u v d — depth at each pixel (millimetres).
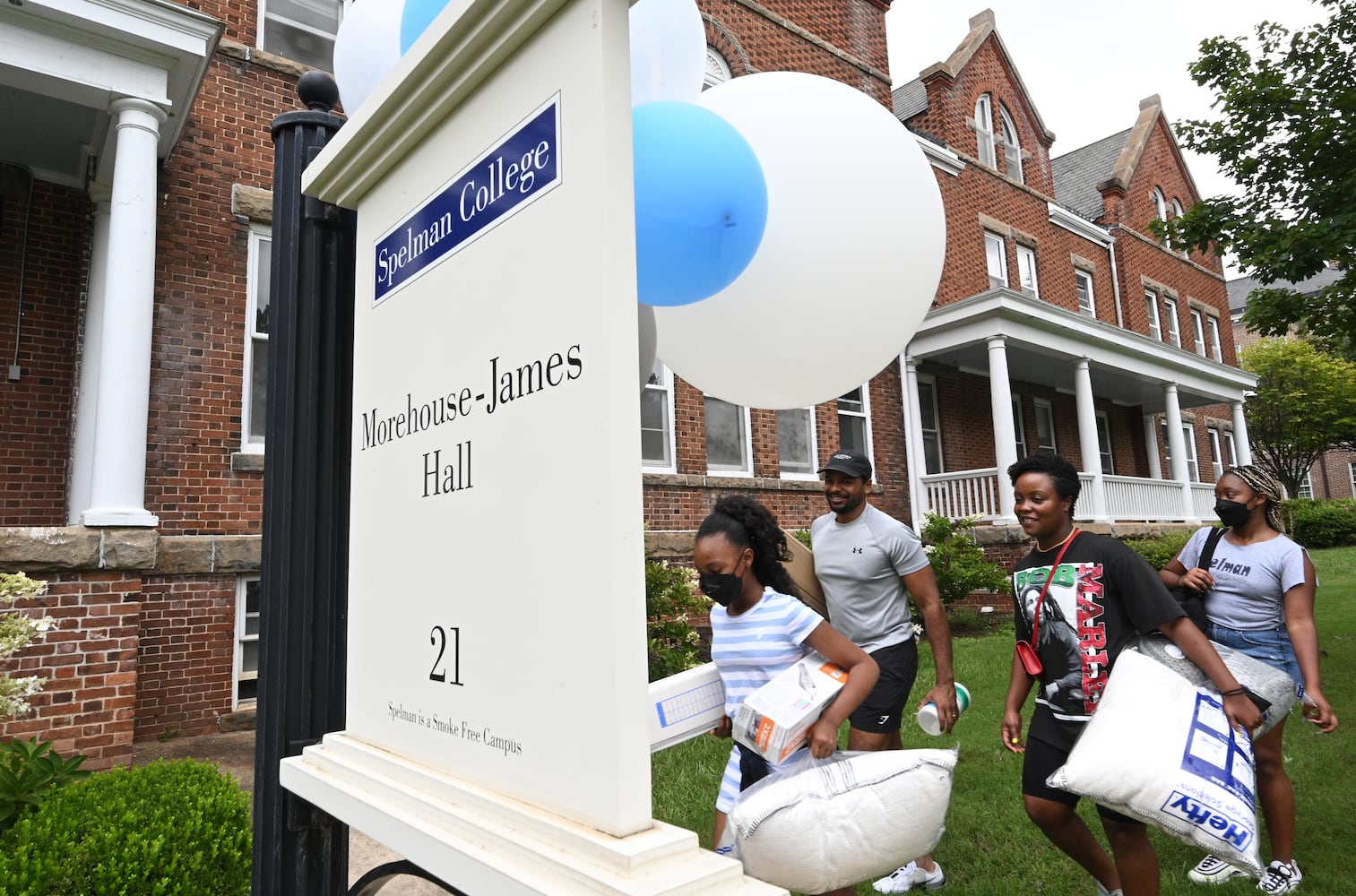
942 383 13359
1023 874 3172
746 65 10305
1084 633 2471
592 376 1077
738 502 2078
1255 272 6551
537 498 1180
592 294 1086
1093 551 2527
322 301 1960
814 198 1925
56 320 6613
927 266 2105
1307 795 3838
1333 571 13586
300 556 1854
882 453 11703
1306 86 6176
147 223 5520
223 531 6375
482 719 1273
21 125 6145
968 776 4211
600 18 1122
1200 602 3314
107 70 5422
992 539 11078
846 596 3098
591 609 1056
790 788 1510
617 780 991
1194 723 2129
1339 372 25938
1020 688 2760
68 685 4879
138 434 5336
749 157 1719
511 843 1113
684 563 8656
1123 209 18078
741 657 1954
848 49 11828
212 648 6152
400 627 1545
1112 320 17266
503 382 1280
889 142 2008
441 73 1421
